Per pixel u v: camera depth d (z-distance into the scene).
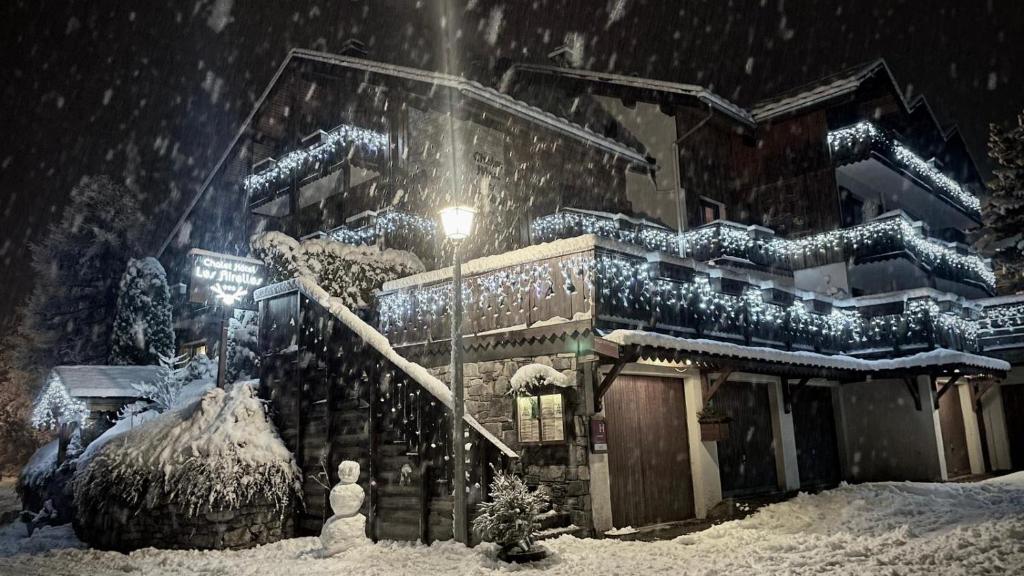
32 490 16.83
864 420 16.22
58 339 27.92
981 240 27.17
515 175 18.59
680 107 20.42
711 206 21.02
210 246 25.08
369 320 14.41
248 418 11.86
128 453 11.63
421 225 18.12
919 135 25.14
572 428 9.86
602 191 20.33
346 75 20.38
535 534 8.88
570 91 21.44
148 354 21.88
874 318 16.81
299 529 11.38
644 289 11.09
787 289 14.82
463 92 16.75
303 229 22.06
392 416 10.50
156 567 9.26
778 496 12.73
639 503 10.52
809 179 20.52
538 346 10.52
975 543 7.69
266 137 23.62
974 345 18.86
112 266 28.27
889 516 10.35
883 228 18.52
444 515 9.53
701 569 7.35
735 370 11.59
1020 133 25.03
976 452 18.31
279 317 13.10
